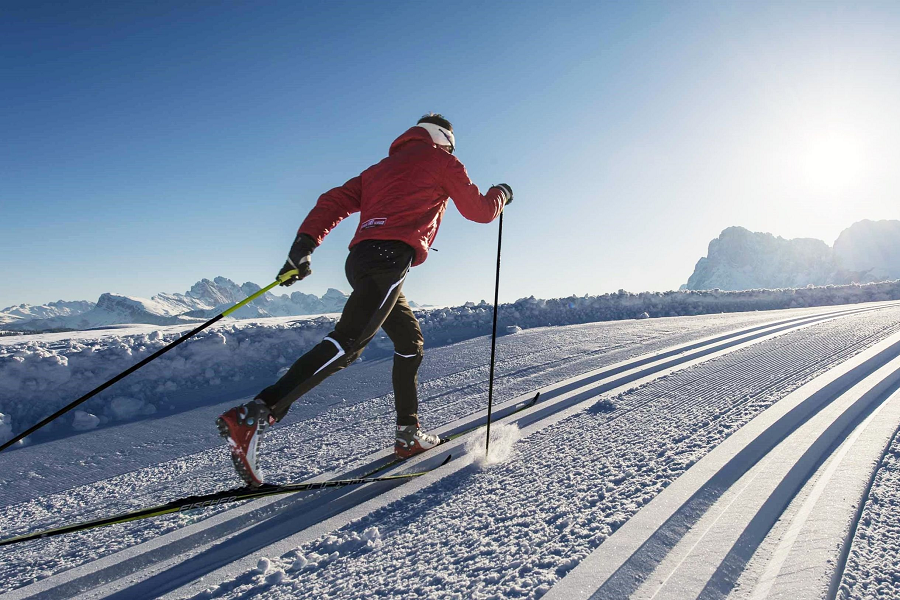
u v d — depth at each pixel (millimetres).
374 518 2068
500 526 1880
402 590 1538
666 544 1634
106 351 4828
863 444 2387
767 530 1721
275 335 6055
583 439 2787
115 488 2818
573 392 3873
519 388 4141
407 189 2207
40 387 4305
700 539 1648
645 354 5238
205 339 5430
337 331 1960
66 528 1472
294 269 2166
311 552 1849
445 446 2854
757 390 3539
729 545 1602
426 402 3957
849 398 3211
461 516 2004
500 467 2486
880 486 1957
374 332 2033
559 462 2477
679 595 1375
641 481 2139
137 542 2037
